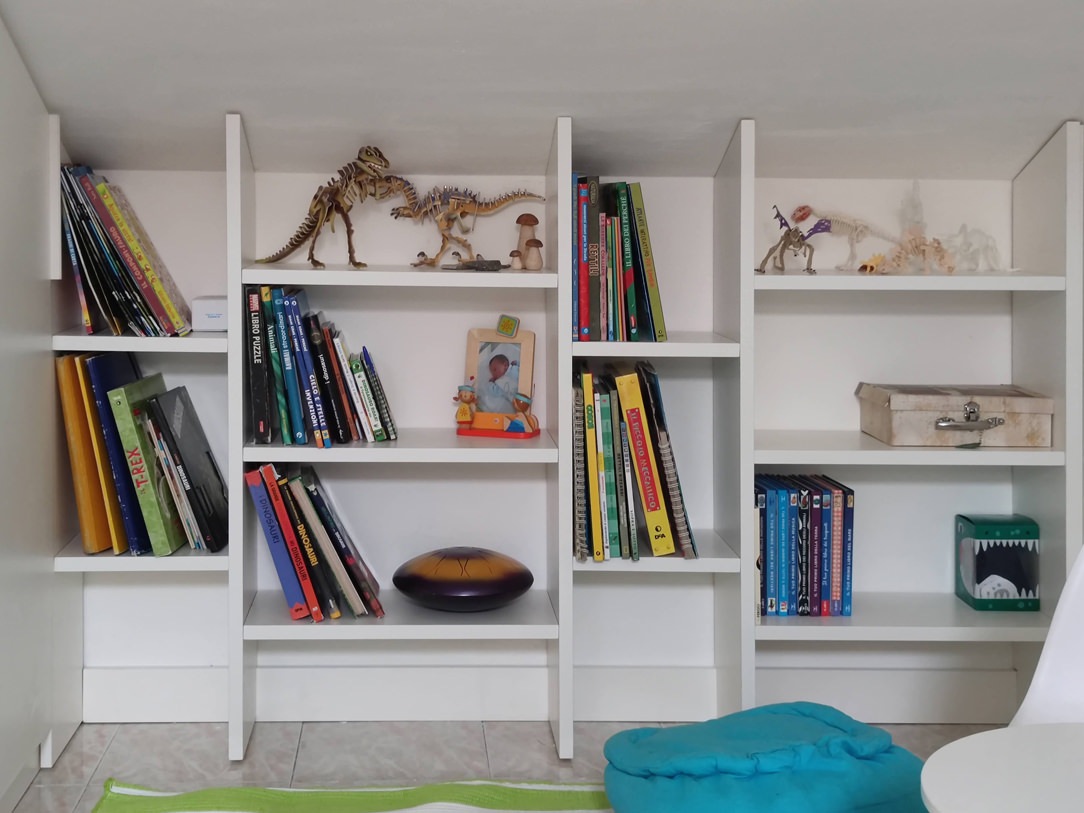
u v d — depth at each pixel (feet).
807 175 7.34
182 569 6.48
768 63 5.85
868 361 7.50
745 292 6.52
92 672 7.17
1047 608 6.99
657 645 7.51
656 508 6.61
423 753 6.68
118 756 6.58
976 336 7.50
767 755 4.88
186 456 6.66
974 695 7.41
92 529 6.57
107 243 6.42
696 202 7.36
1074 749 3.54
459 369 7.36
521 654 7.40
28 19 5.40
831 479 7.34
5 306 5.59
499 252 7.34
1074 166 6.57
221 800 5.79
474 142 6.75
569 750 6.59
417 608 6.91
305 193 7.18
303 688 7.25
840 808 4.61
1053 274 6.77
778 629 6.65
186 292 7.19
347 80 5.96
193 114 6.32
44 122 6.18
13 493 5.73
